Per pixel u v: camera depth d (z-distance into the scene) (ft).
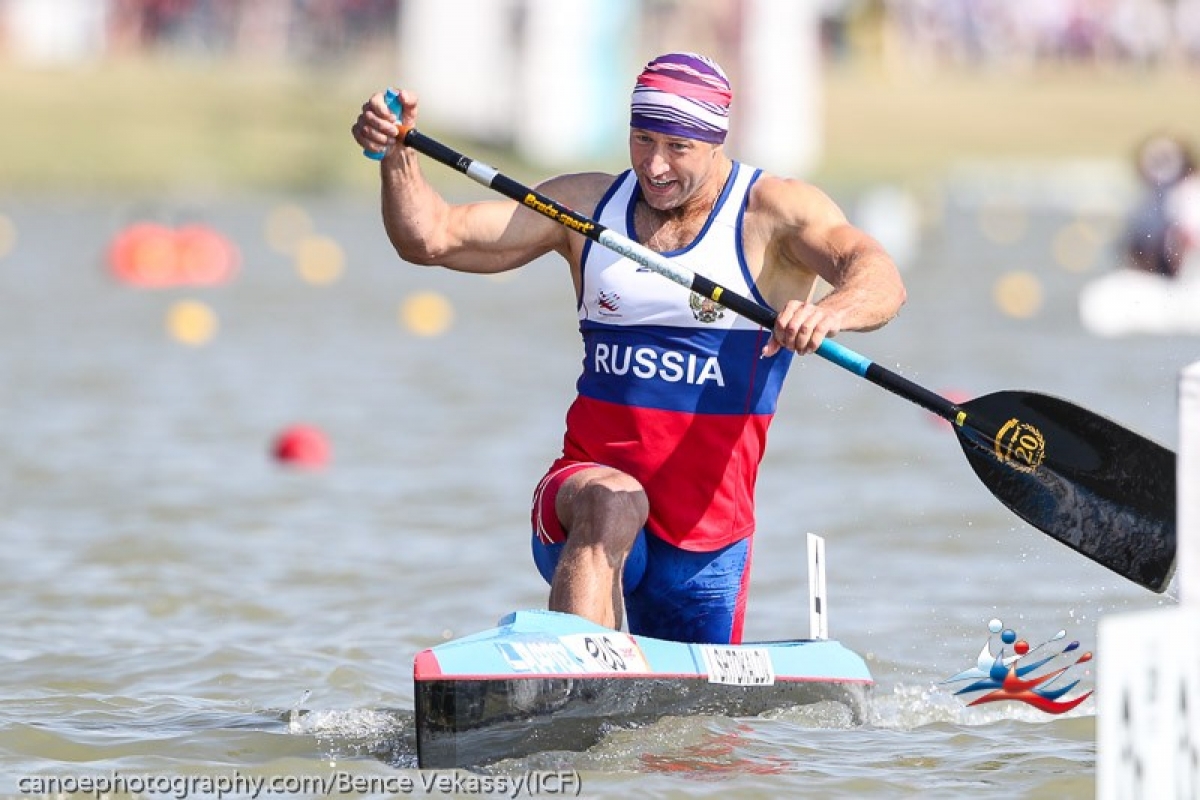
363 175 444.14
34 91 472.85
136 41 562.66
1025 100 596.70
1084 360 187.32
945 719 68.90
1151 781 43.06
